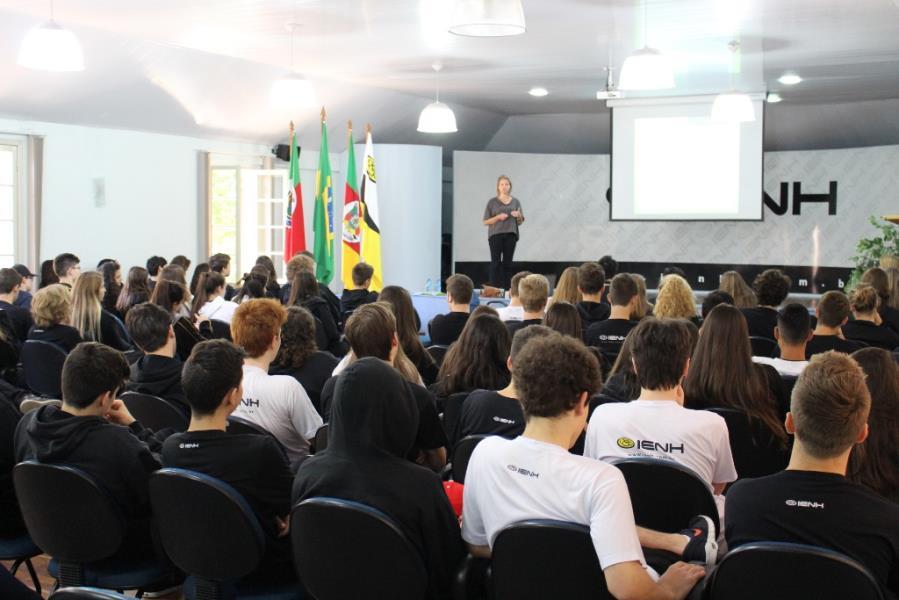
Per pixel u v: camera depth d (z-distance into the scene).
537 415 2.13
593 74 9.67
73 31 7.23
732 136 10.92
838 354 2.03
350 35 7.54
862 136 12.52
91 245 8.91
